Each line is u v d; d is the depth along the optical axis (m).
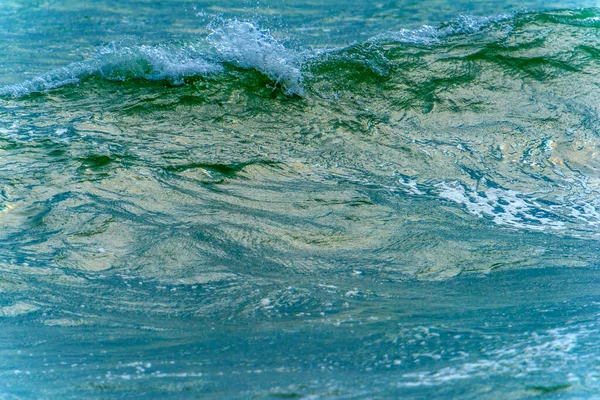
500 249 3.93
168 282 3.46
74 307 3.18
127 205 4.29
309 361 2.51
